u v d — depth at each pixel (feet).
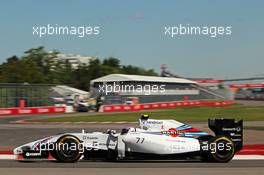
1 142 193.67
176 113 453.99
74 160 127.54
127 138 128.16
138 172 107.24
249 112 466.70
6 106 519.19
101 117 403.13
